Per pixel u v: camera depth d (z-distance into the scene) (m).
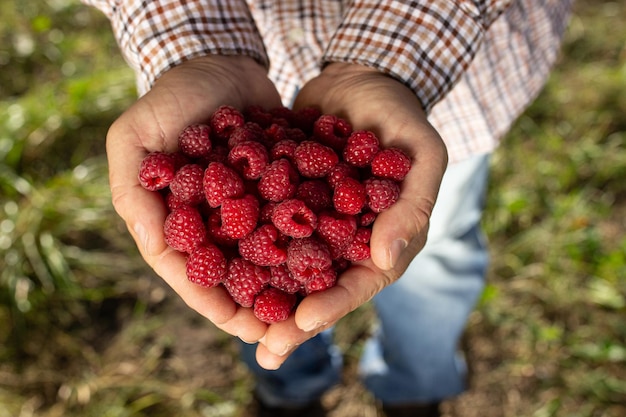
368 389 0.65
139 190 0.40
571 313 0.70
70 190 0.76
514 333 0.70
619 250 0.74
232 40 0.44
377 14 0.43
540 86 0.51
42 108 0.82
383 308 0.57
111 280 0.72
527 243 0.74
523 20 0.48
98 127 0.83
